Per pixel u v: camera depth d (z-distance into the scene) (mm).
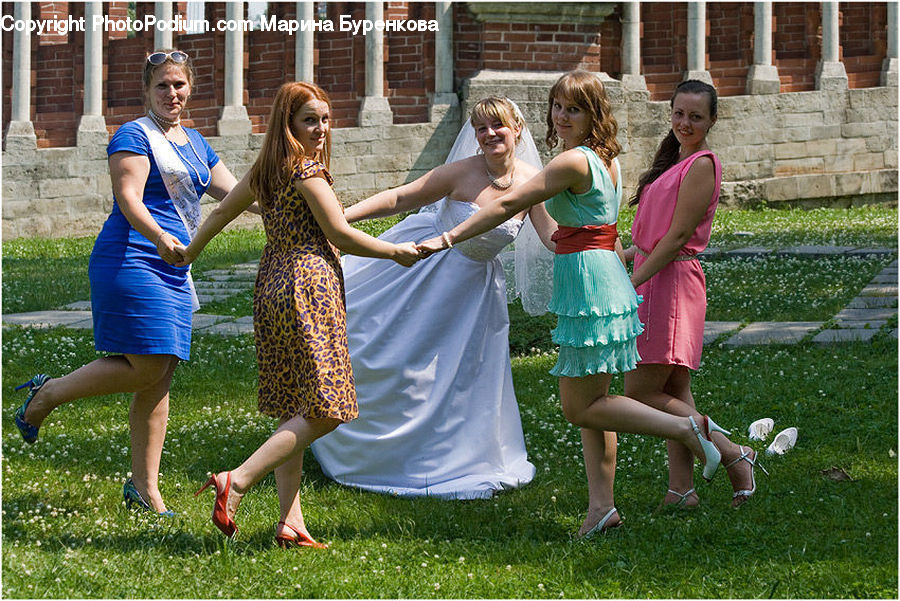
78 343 9227
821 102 20156
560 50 18984
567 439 6398
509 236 5473
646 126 19438
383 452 5445
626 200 19328
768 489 5309
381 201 5406
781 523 4824
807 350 8328
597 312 4664
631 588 4168
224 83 19141
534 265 6078
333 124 19141
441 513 5012
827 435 6227
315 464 5824
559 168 4656
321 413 4395
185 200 5148
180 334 5020
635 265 5398
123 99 19516
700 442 4723
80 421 6797
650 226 5164
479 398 5539
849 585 4133
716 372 7742
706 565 4371
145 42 19203
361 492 5406
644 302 5137
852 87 20625
